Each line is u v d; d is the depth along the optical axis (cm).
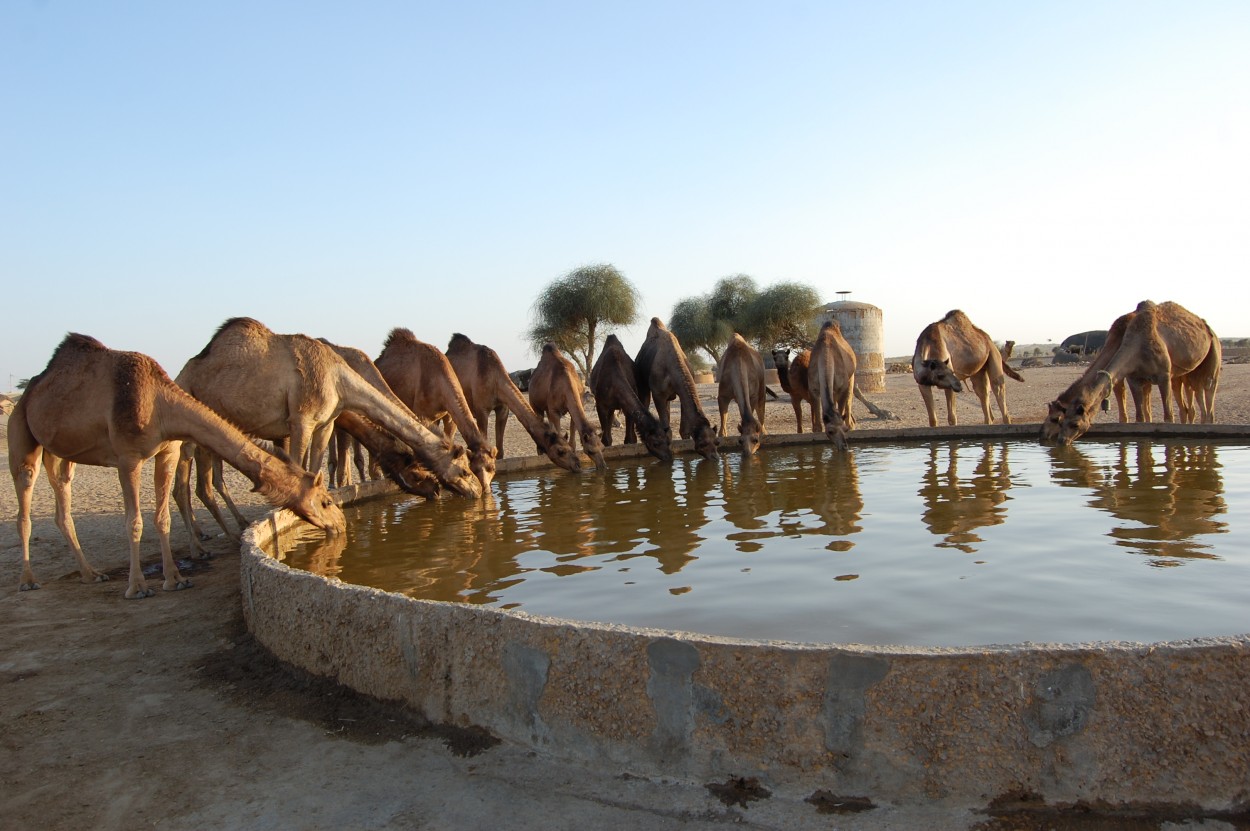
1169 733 291
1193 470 954
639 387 1574
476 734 371
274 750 378
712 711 322
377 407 958
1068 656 296
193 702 439
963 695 300
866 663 306
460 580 594
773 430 1973
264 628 493
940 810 299
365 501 1047
